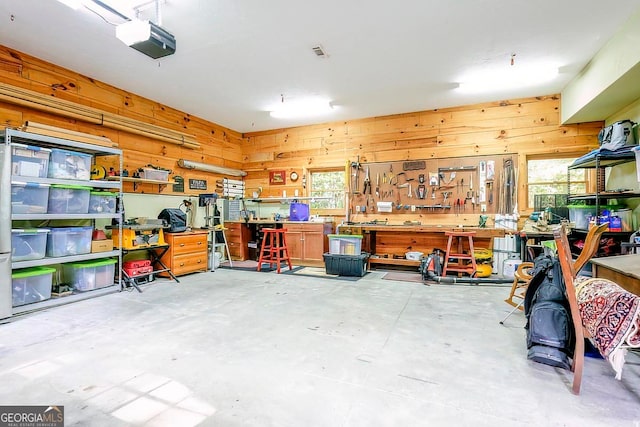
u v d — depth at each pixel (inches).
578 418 62.6
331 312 129.5
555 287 86.4
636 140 150.8
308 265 241.8
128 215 192.4
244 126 272.1
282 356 90.1
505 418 62.7
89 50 144.2
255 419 62.6
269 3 110.6
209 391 72.4
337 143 256.1
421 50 144.6
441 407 66.5
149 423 61.2
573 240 165.8
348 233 229.8
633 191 141.9
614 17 118.5
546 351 82.2
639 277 78.5
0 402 68.0
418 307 136.3
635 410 65.3
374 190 241.8
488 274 188.7
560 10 114.6
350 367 83.8
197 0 108.3
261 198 274.1
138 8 112.5
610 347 66.7
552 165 204.7
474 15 118.2
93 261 157.0
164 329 110.3
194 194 240.8
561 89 189.8
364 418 63.0
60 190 140.3
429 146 227.5
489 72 167.2
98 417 63.0
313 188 271.3
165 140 212.8
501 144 209.3
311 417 63.2
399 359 88.4
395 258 221.0
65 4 109.8
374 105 218.7
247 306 137.6
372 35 132.2
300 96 202.1
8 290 118.7
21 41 136.4
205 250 216.7
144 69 163.6
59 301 136.5
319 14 117.6
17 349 94.0
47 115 153.6
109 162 180.4
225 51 145.0
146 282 180.7
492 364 85.3
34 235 131.2
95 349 94.0
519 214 203.8
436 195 224.2
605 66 137.9
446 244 212.4
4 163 119.2
